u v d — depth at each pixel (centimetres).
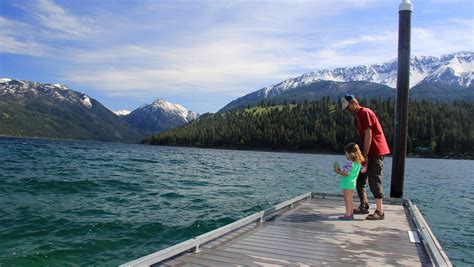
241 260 605
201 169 3928
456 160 11744
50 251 908
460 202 2153
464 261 1016
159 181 2494
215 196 1941
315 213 1029
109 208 1445
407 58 1289
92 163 3881
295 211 1056
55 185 1970
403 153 1297
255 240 728
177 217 1350
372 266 593
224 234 766
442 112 15250
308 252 658
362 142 987
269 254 640
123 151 8512
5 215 1227
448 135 13062
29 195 1645
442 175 4697
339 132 14962
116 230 1126
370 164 972
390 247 701
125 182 2292
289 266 582
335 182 3111
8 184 1922
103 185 2098
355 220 941
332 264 597
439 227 1429
